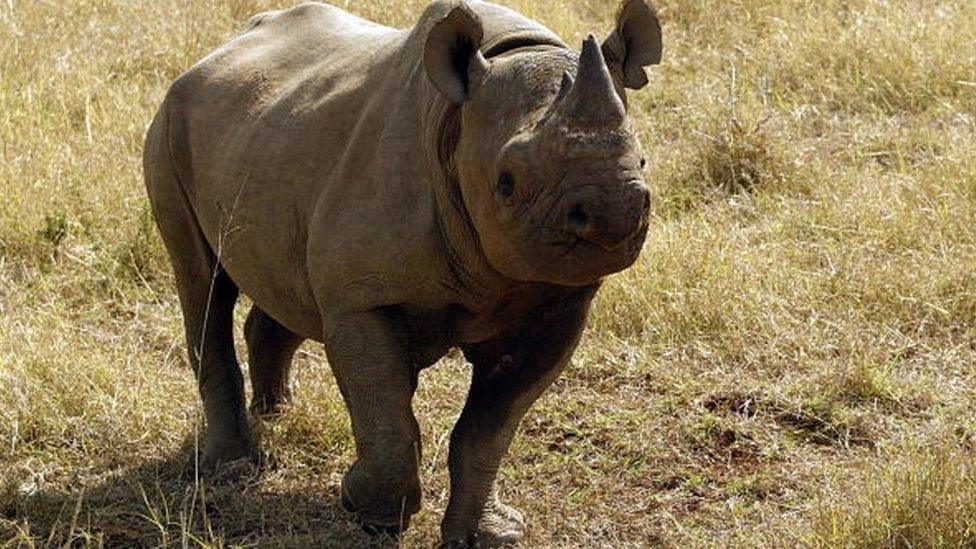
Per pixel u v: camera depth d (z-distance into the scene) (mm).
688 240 14516
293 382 12547
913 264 14164
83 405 12008
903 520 9633
